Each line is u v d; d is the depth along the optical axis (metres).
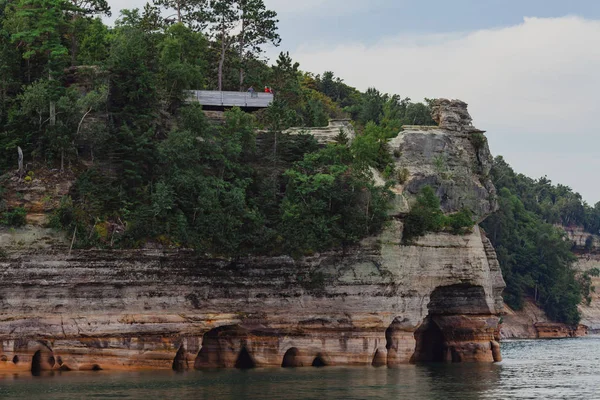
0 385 66.31
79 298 75.19
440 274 91.06
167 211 81.12
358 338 84.56
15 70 90.19
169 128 91.00
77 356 74.69
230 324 80.75
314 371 79.31
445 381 75.31
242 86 114.81
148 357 76.75
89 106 84.12
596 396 68.06
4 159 80.75
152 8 113.12
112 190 80.31
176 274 79.06
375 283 85.44
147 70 88.38
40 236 75.50
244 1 113.00
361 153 90.56
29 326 73.31
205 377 73.12
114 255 76.50
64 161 81.81
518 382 76.75
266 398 62.31
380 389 68.19
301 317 83.19
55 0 93.38
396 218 88.25
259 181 89.56
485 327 95.38
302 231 84.50
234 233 82.50
